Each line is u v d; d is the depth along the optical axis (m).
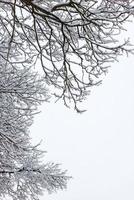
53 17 4.83
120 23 4.86
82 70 5.27
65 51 5.31
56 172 7.75
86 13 4.79
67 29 5.00
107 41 5.10
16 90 7.03
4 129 6.94
